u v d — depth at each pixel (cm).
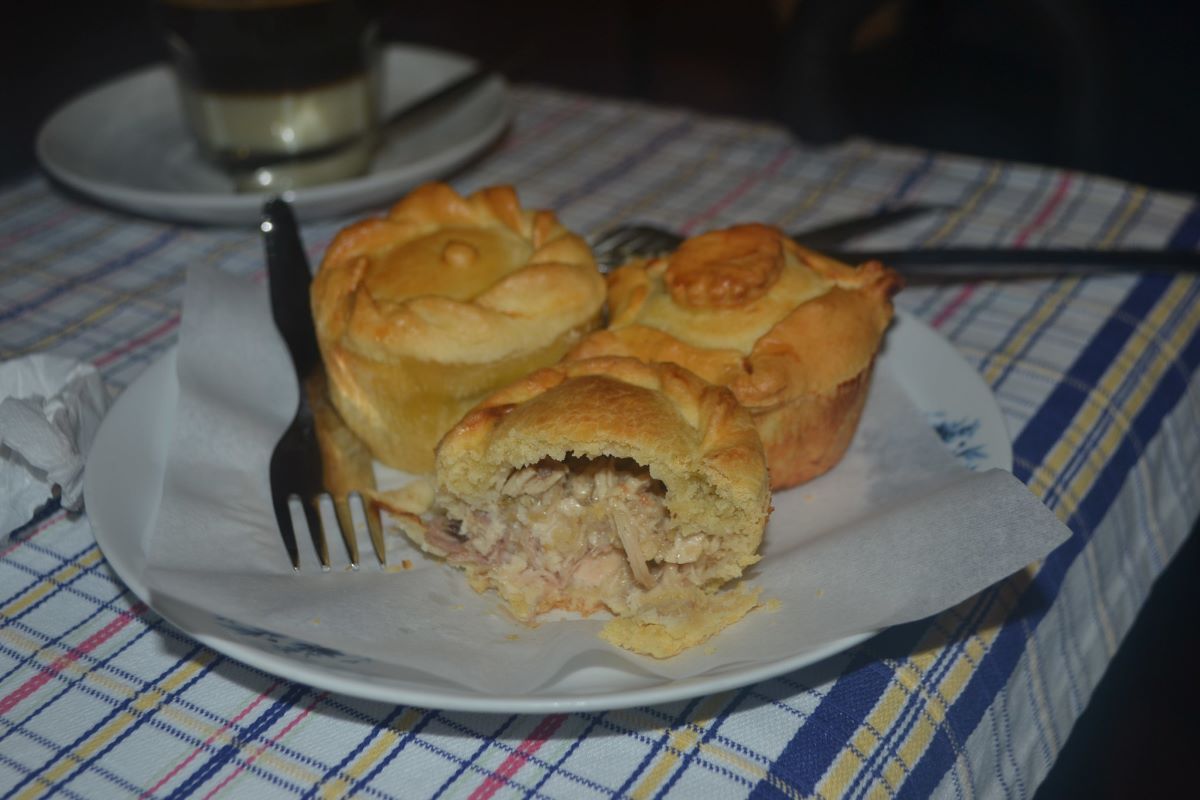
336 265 41
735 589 34
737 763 30
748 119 95
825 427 37
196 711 32
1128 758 50
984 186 52
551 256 41
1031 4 63
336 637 32
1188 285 45
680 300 38
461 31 97
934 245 48
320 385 40
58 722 32
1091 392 40
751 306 38
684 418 35
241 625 32
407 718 32
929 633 33
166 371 39
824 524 36
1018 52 88
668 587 34
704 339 38
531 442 35
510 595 35
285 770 31
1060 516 37
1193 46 79
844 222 47
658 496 36
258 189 52
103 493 35
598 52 104
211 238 50
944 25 89
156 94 56
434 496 37
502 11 103
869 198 51
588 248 42
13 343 44
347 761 31
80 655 33
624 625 34
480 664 32
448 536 36
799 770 30
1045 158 80
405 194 50
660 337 38
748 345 38
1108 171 64
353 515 37
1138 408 41
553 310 39
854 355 38
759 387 36
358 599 34
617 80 100
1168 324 43
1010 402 40
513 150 56
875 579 33
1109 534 38
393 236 42
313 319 41
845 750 31
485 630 34
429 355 38
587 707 30
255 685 32
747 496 33
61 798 30
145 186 52
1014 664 33
